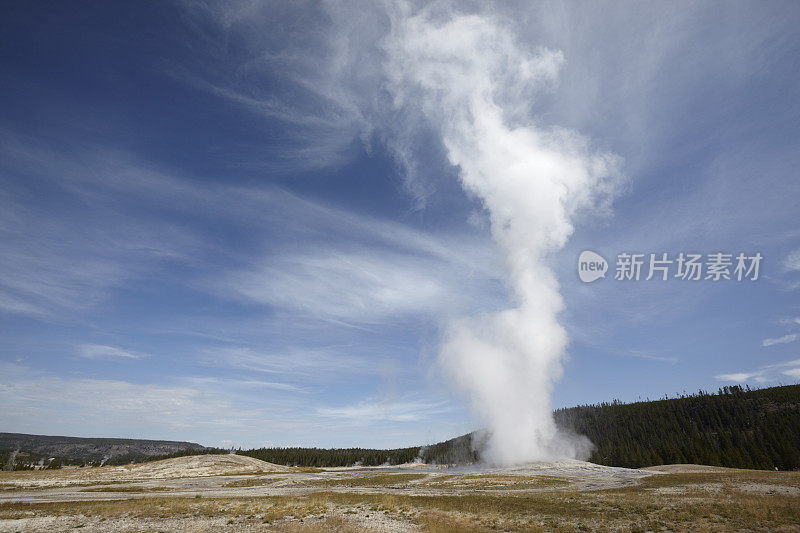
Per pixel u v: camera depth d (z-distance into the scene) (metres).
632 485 49.28
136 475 88.00
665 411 176.38
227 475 91.31
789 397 157.75
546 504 35.78
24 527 27.06
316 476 82.62
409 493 48.25
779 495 34.97
